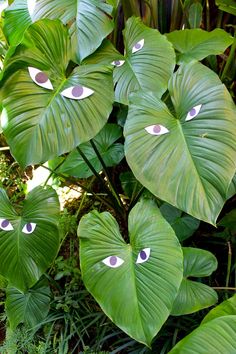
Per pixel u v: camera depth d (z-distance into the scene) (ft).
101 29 4.60
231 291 4.74
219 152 3.74
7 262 4.29
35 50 4.25
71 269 5.21
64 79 4.31
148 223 4.04
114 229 4.16
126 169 6.15
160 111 4.06
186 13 5.65
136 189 5.32
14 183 6.69
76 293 4.96
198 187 3.65
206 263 4.30
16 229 4.37
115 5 4.90
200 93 4.01
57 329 4.93
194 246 5.42
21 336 4.73
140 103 4.05
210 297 4.10
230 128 3.80
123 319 3.71
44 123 4.03
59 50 4.34
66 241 5.85
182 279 4.03
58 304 4.88
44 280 4.94
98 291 3.87
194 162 3.74
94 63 4.75
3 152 6.95
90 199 6.26
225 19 5.94
